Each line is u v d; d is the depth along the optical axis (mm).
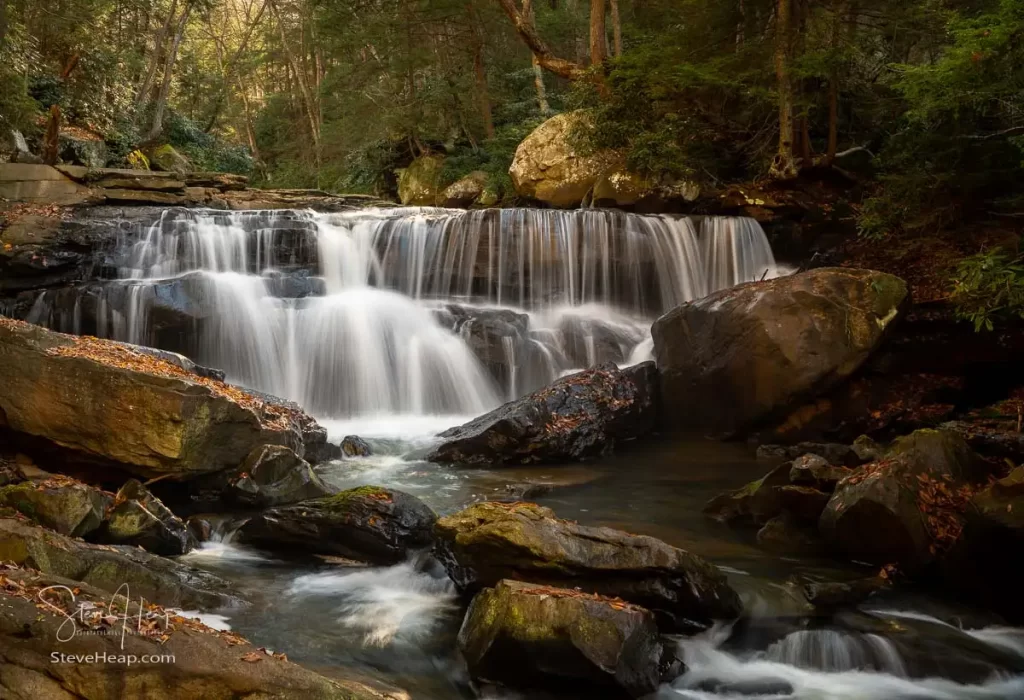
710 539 7777
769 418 11242
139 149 26750
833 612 6305
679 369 12023
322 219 15672
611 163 18641
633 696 5094
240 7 50750
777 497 7906
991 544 6344
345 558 7234
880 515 6926
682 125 17672
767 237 15750
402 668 5453
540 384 13180
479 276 15188
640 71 17750
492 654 5203
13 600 4250
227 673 4062
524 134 23359
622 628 5164
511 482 9406
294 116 40469
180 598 6047
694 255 15359
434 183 25203
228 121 43688
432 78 26766
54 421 8297
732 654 5789
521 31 20766
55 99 22281
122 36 31234
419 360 12906
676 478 9805
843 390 11289
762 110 18109
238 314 12609
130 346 9734
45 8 22594
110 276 13844
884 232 13961
